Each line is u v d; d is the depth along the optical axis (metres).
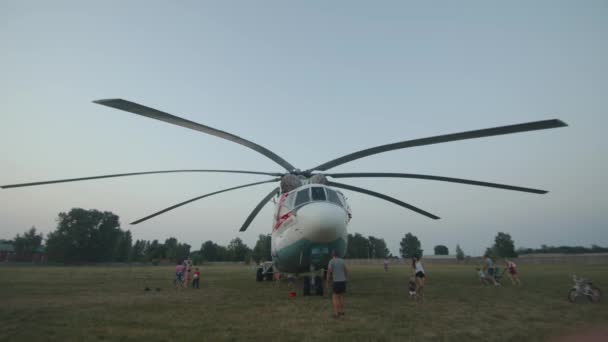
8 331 5.71
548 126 6.95
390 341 4.83
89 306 8.32
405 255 108.31
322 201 9.09
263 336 5.14
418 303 8.20
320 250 8.70
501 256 68.38
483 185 9.79
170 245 108.69
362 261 70.50
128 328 5.82
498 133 7.48
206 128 8.16
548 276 17.75
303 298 9.09
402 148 9.23
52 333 5.55
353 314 6.75
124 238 90.19
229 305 8.12
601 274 19.20
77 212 76.31
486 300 8.77
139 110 6.65
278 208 10.89
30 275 23.91
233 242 103.19
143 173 9.43
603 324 6.01
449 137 8.09
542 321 6.23
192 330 5.60
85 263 75.44
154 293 11.27
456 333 5.28
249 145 9.91
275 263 12.10
